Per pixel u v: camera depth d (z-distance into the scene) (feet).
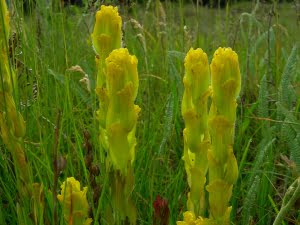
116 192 0.90
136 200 1.45
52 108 1.77
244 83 2.13
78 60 2.34
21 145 1.10
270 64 2.35
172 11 2.73
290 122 1.51
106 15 0.89
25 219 1.09
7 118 1.07
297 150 1.44
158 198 0.96
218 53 0.84
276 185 1.74
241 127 1.77
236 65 0.84
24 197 1.13
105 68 0.88
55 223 0.98
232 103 0.85
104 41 0.89
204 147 0.91
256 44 2.43
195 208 0.97
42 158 1.55
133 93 0.84
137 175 1.55
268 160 1.63
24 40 1.78
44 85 1.86
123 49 0.82
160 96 2.17
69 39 2.55
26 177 1.12
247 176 1.67
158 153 1.61
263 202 1.55
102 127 0.88
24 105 1.69
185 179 1.66
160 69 2.46
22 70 1.76
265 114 1.74
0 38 1.05
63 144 1.69
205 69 0.88
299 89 2.07
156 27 2.85
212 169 0.89
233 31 2.76
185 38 2.48
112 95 0.83
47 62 2.08
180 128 1.89
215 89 0.85
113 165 0.89
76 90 1.89
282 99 1.78
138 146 1.77
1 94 1.06
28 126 1.64
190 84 0.88
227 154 0.88
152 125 1.84
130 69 0.82
